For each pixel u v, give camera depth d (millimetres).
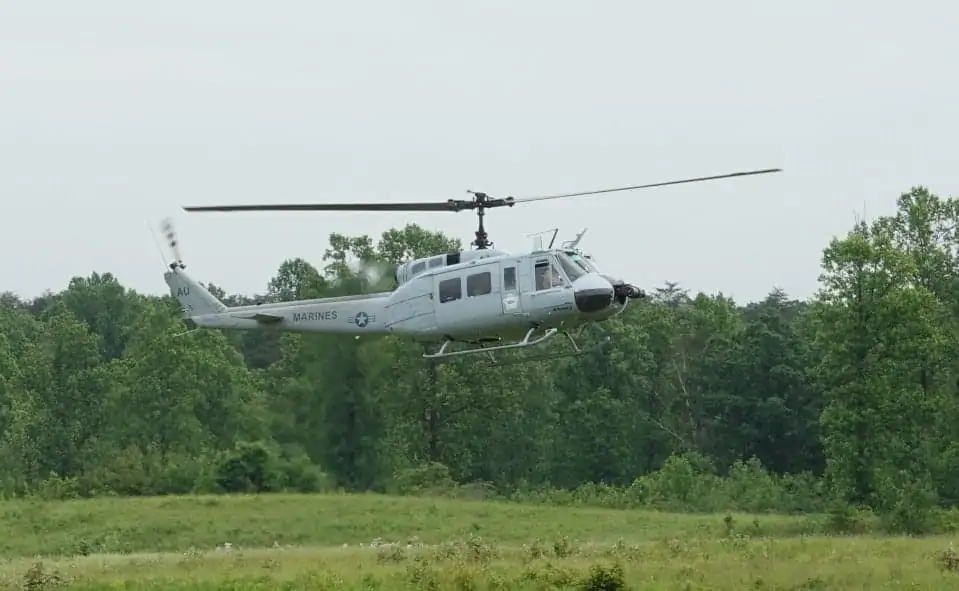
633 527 178500
